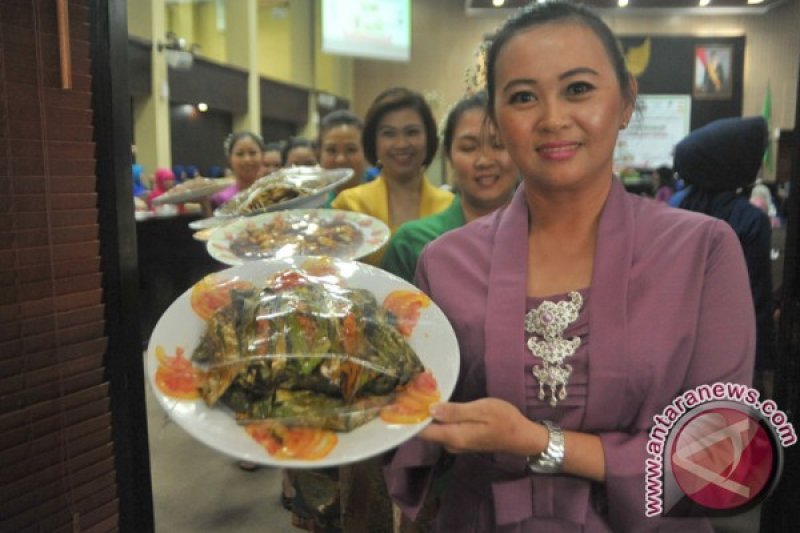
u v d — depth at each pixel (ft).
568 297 2.69
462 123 4.35
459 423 2.45
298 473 4.58
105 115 3.06
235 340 2.55
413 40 39.93
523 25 2.63
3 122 2.67
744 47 30.17
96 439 3.11
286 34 39.09
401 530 3.97
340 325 2.55
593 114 2.52
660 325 2.54
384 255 4.46
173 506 7.53
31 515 2.88
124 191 3.17
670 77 30.53
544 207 2.80
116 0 3.05
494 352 2.70
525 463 2.74
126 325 3.21
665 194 13.08
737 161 6.84
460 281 2.91
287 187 5.12
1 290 2.71
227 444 2.29
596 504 2.75
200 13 34.68
